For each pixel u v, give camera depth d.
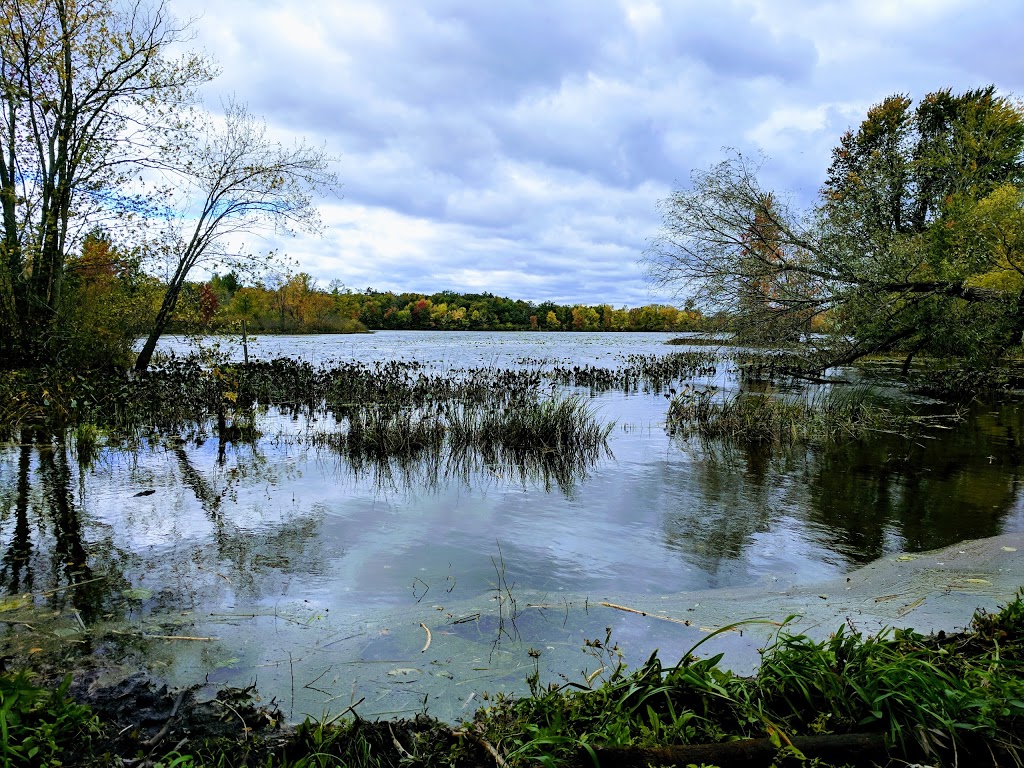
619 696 2.57
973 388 14.73
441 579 4.24
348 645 3.28
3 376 10.08
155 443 8.75
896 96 26.53
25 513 5.58
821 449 8.89
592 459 8.22
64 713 2.33
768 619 3.58
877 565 4.54
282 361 15.68
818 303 13.86
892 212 15.76
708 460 8.17
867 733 2.25
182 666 3.04
